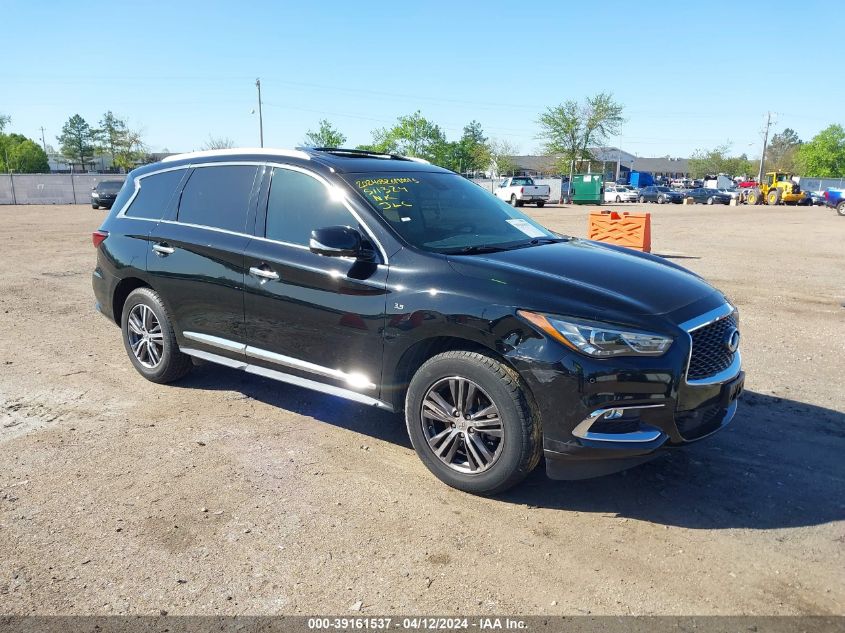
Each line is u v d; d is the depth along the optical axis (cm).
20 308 832
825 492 369
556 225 2336
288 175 446
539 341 329
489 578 292
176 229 495
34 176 4172
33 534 322
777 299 933
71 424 456
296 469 392
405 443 430
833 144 8950
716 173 10094
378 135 6350
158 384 538
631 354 323
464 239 412
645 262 414
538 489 371
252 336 451
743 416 480
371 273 387
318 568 298
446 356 357
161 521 334
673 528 333
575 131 6588
